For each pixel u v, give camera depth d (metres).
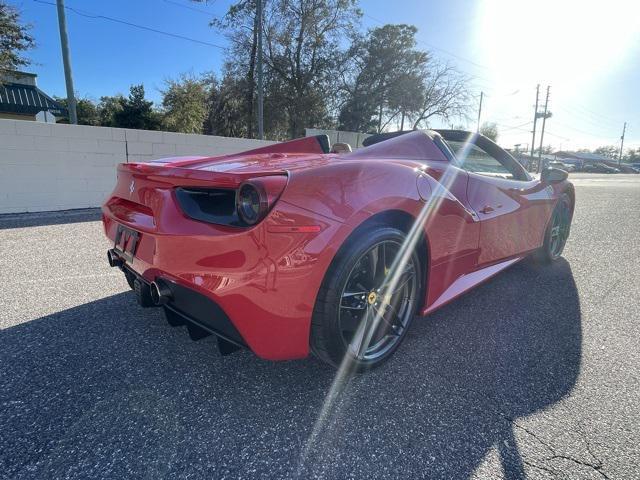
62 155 6.12
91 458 1.30
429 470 1.28
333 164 1.63
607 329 2.32
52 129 5.98
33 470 1.25
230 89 24.20
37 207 6.02
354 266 1.58
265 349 1.48
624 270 3.47
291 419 1.52
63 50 9.73
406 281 1.93
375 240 1.62
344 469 1.28
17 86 19.44
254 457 1.33
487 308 2.62
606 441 1.42
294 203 1.42
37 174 5.95
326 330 1.57
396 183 1.76
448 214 2.05
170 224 1.56
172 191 1.64
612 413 1.58
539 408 1.60
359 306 1.73
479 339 2.19
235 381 1.75
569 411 1.58
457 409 1.59
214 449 1.36
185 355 1.95
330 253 1.48
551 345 2.13
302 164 1.67
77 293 2.68
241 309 1.41
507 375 1.84
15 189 5.80
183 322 1.81
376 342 1.89
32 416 1.49
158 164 1.93
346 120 26.67
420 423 1.51
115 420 1.49
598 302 2.74
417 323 2.39
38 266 3.23
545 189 3.20
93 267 3.22
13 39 12.26
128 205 1.97
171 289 1.60
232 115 26.38
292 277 1.42
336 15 23.39
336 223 1.50
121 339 2.08
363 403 1.62
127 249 1.88
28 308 2.44
